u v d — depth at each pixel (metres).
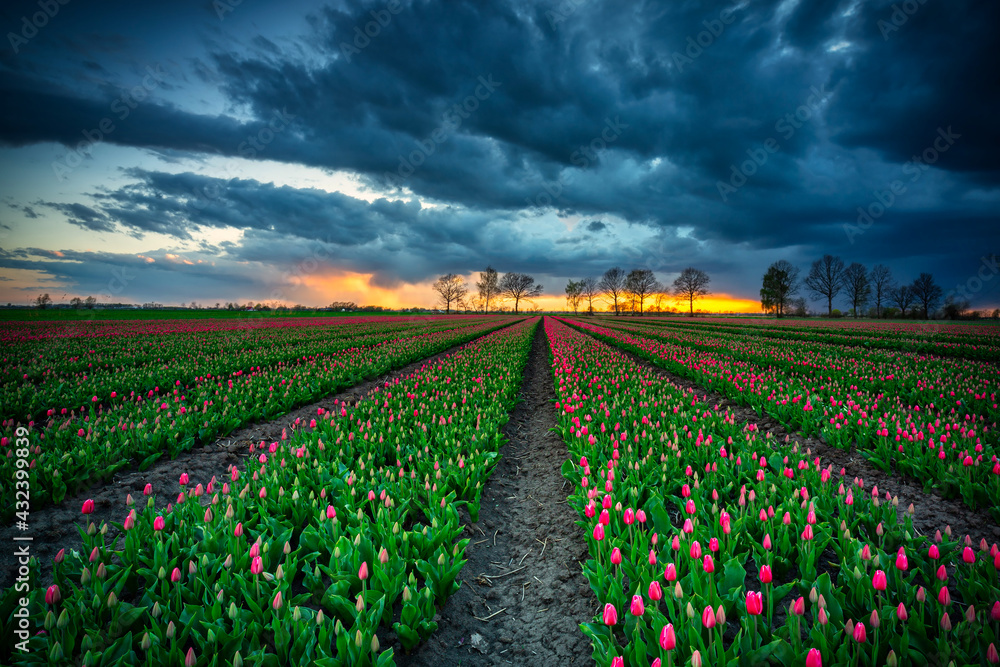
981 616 2.47
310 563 3.53
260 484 4.50
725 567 3.11
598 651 2.69
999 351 16.22
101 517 4.62
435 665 2.97
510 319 64.38
